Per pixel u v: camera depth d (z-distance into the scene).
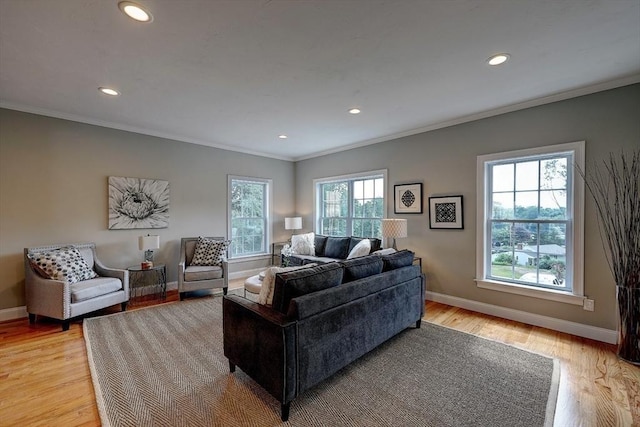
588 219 2.86
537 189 3.26
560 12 1.75
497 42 2.08
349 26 1.89
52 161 3.59
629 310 2.41
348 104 3.28
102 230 3.98
